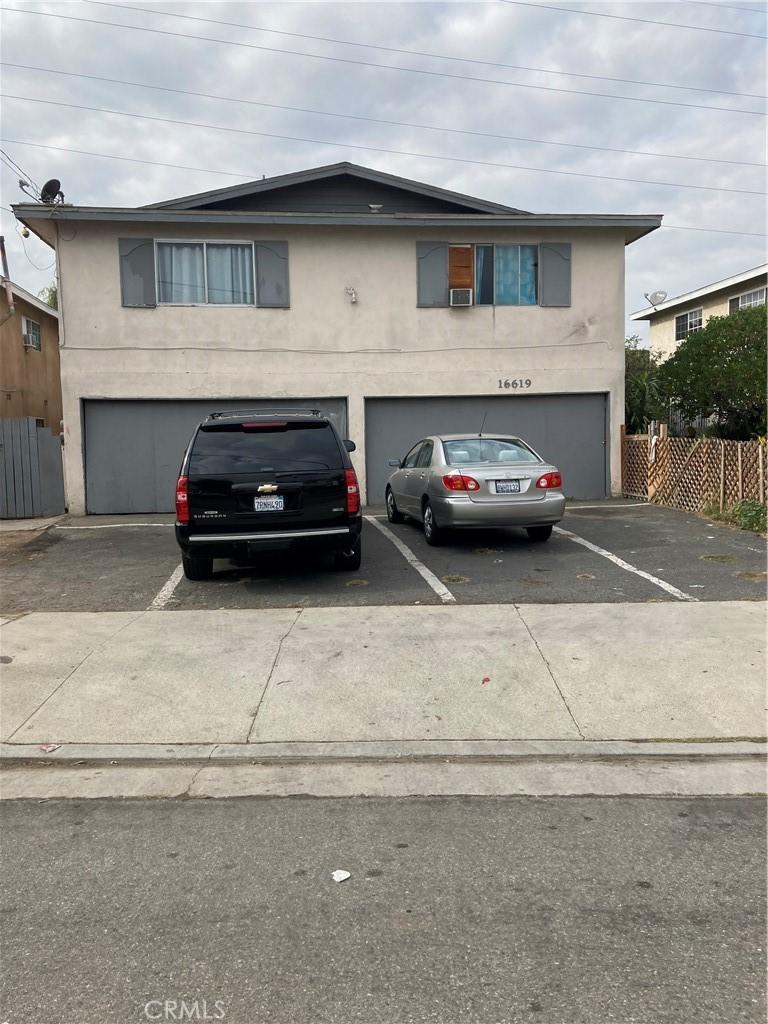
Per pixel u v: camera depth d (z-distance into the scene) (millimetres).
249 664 6176
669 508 14031
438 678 5859
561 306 16109
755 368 17031
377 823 4020
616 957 2914
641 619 7062
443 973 2834
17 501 14773
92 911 3260
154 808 4234
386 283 15695
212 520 8000
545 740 4977
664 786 4410
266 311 15406
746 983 2762
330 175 15891
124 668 6145
